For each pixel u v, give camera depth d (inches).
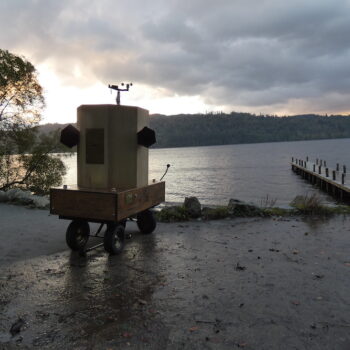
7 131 591.5
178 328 122.3
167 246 227.8
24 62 569.6
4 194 436.5
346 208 345.1
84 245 222.8
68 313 134.9
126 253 213.0
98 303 143.5
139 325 124.8
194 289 156.6
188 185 1704.0
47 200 425.4
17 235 261.6
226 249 219.8
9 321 129.0
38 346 112.2
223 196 1290.6
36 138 631.2
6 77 551.8
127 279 169.9
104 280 169.0
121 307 139.6
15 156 615.2
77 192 200.8
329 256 202.4
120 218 194.1
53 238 252.7
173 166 3321.9
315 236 249.1
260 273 175.8
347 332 118.6
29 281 168.6
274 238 245.4
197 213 316.2
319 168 1534.2
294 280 165.8
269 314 131.8
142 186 219.0
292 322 125.6
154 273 178.1
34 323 127.2
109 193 191.6
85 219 203.2
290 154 4771.2
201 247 224.8
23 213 354.9
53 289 158.6
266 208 341.1
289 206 355.9
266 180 1872.5
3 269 186.1
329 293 150.6
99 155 209.2
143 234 260.7
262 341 113.3
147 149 229.6
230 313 133.0
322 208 334.3
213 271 179.8
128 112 208.4
